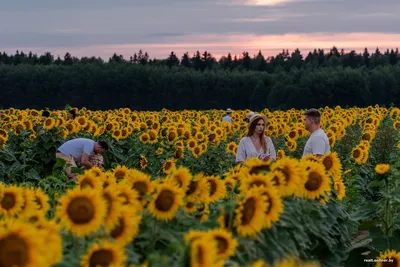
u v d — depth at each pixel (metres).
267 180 5.91
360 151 13.45
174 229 5.39
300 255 6.05
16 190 5.48
